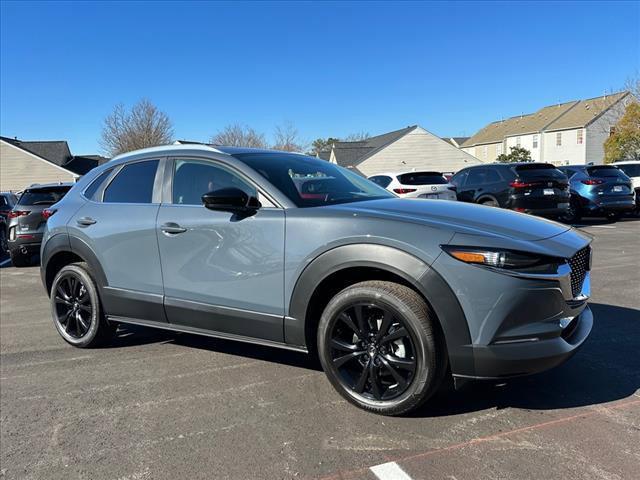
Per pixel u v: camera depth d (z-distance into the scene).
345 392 3.18
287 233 3.25
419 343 2.84
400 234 2.89
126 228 4.02
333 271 3.06
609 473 2.44
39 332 5.20
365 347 3.07
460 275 2.73
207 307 3.62
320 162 4.35
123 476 2.59
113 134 42.38
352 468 2.57
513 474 2.46
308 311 3.22
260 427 3.02
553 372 3.62
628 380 3.46
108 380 3.82
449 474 2.48
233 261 3.47
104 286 4.21
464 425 2.93
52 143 45.91
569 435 2.79
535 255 2.72
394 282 2.99
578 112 49.41
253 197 3.44
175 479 2.55
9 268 10.36
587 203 13.60
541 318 2.72
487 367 2.73
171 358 4.24
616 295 5.71
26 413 3.33
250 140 52.66
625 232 11.64
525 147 53.25
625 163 15.93
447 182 12.45
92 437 2.99
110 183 4.35
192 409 3.29
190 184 3.85
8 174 39.22
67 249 4.43
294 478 2.51
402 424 2.97
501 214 3.30
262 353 4.27
